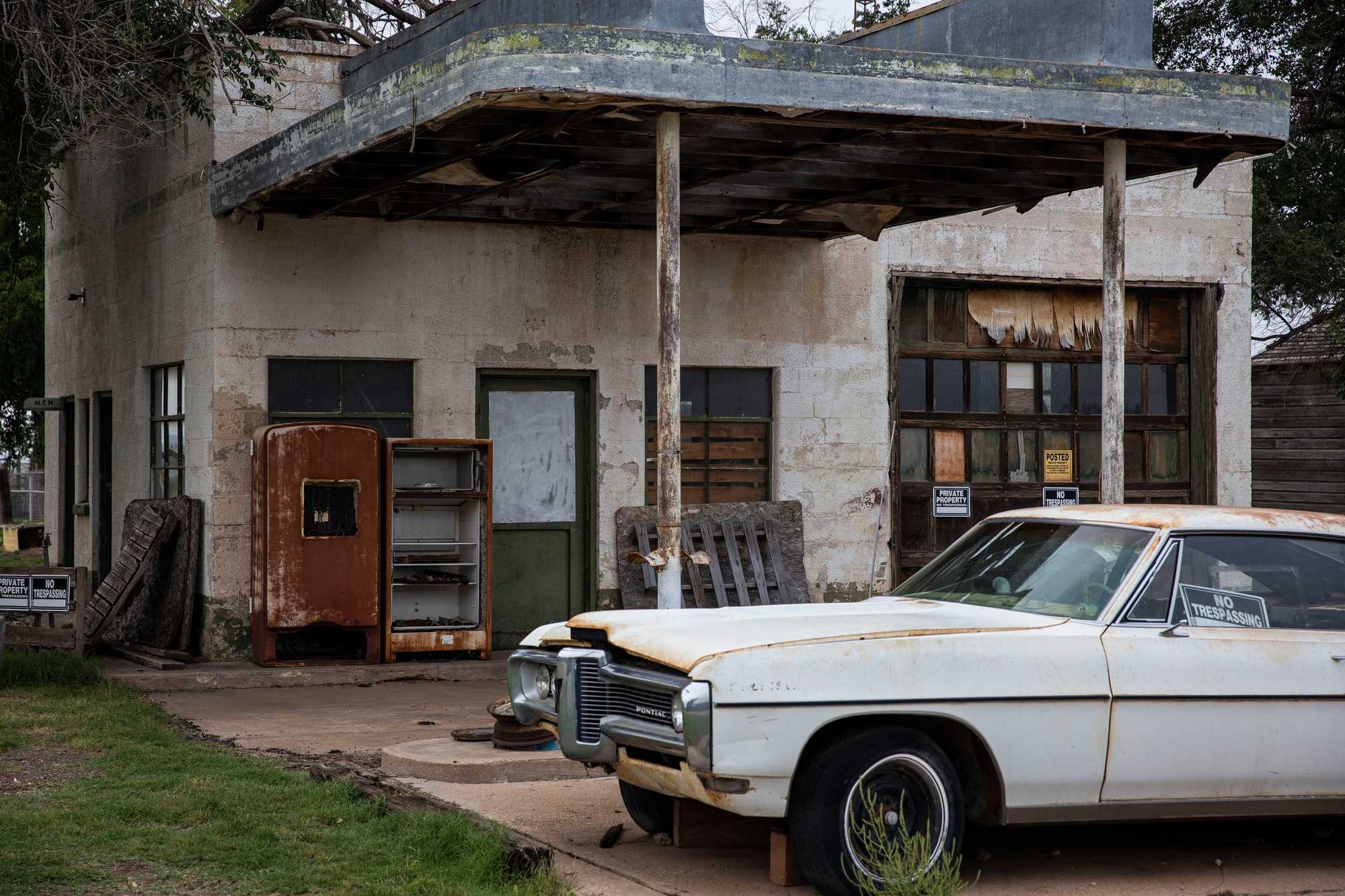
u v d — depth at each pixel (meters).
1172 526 6.32
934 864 5.63
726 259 14.05
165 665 11.91
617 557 13.55
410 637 12.30
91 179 16.39
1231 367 15.91
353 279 12.81
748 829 6.38
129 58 12.89
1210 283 15.83
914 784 5.70
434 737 9.38
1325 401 22.81
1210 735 6.02
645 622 6.23
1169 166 11.18
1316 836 6.98
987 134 9.94
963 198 12.83
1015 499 15.16
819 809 5.53
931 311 14.99
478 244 13.22
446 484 13.06
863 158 11.06
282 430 11.91
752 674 5.44
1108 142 10.27
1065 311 15.42
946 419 14.95
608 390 13.62
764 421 14.26
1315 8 25.12
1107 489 10.45
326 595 12.03
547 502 13.56
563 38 8.41
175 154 13.54
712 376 14.14
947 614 6.31
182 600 12.56
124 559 13.23
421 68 9.02
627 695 5.93
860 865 5.53
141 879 5.72
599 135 10.12
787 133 10.05
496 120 9.38
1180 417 15.90
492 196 11.96
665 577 9.09
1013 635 5.86
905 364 14.87
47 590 11.35
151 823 6.64
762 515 14.06
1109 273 10.34
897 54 9.21
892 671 5.61
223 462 12.39
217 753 8.53
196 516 12.59
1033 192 12.57
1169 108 9.91
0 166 14.27
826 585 14.30
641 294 13.75
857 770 5.56
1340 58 25.47
